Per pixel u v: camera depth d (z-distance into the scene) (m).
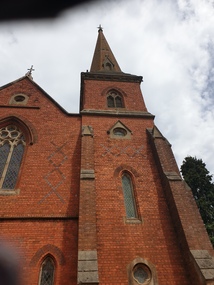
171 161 12.48
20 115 14.74
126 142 14.07
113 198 11.13
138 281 8.68
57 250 9.26
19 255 8.98
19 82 17.45
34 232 9.70
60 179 11.88
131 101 17.72
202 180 24.42
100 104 17.03
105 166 12.52
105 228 9.98
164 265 9.12
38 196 11.04
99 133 14.39
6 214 10.16
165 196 11.42
